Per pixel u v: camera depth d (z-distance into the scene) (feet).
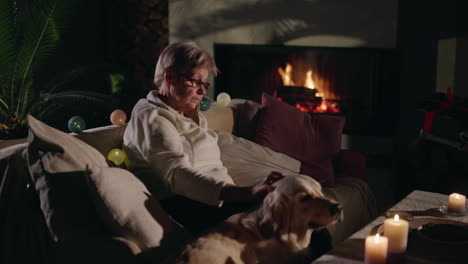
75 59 14.53
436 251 4.53
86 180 4.76
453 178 8.63
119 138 6.24
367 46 11.48
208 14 13.03
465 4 11.05
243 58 13.20
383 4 11.14
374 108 11.84
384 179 11.30
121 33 14.98
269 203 4.42
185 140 5.63
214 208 5.55
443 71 11.27
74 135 5.86
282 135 8.01
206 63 5.68
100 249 4.70
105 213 4.69
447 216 5.42
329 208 4.23
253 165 7.29
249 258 4.34
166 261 4.32
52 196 4.74
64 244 4.83
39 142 4.92
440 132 8.77
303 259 4.43
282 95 12.53
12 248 5.07
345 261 4.27
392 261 4.27
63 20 12.81
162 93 5.81
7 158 5.29
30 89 12.59
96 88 15.33
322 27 11.85
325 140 8.13
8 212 5.13
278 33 12.34
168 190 5.52
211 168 5.75
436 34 11.12
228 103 8.64
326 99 12.46
